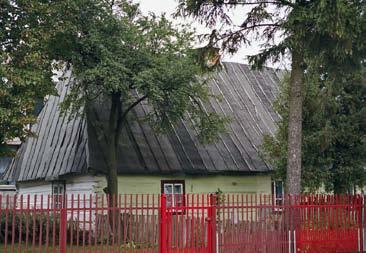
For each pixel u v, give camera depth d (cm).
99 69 1838
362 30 1474
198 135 2303
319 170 1980
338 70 1709
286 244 1493
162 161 2308
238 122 2756
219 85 2950
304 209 1537
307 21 1472
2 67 1541
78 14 1859
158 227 1341
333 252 1556
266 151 2319
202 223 1388
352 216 1608
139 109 2447
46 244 1236
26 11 1672
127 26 1948
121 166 2197
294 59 1659
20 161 2956
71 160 2250
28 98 1600
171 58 1997
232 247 1416
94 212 1454
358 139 1962
